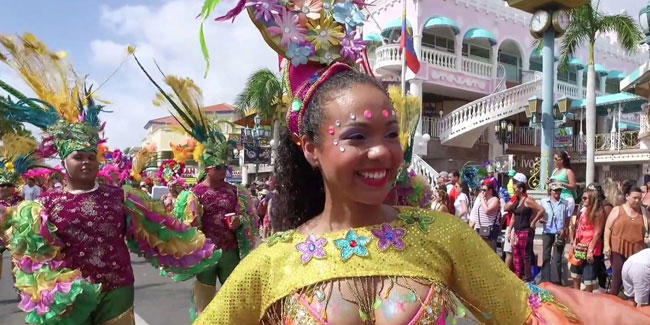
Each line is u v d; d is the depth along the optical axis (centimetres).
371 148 141
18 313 670
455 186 1041
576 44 1566
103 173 535
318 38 166
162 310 674
